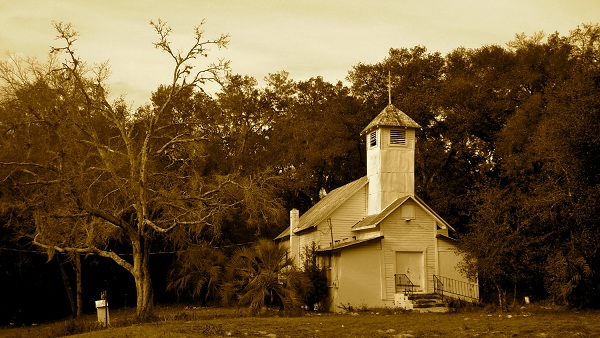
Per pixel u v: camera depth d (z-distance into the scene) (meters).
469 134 53.50
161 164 36.66
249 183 31.98
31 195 29.92
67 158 29.61
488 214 30.36
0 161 30.02
